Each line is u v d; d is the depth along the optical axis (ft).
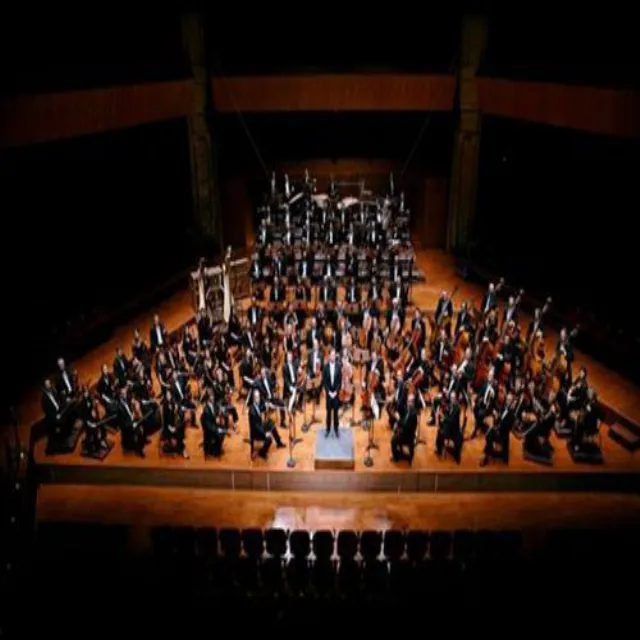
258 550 36.86
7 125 47.80
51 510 41.86
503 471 42.88
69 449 44.73
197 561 35.96
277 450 45.37
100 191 68.44
